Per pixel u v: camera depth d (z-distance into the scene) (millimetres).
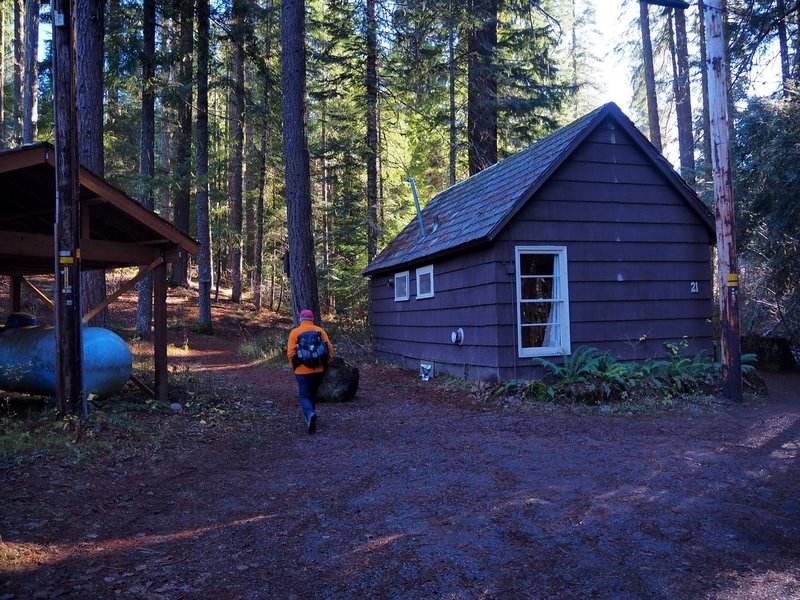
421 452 6840
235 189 28797
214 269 36938
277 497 5246
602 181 11055
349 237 24141
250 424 8188
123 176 22234
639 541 4223
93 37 11688
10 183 7980
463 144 21969
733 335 9594
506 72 20250
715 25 9531
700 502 5012
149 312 20828
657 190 11430
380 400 10422
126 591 3457
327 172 29250
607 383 9633
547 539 4273
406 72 20469
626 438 7352
